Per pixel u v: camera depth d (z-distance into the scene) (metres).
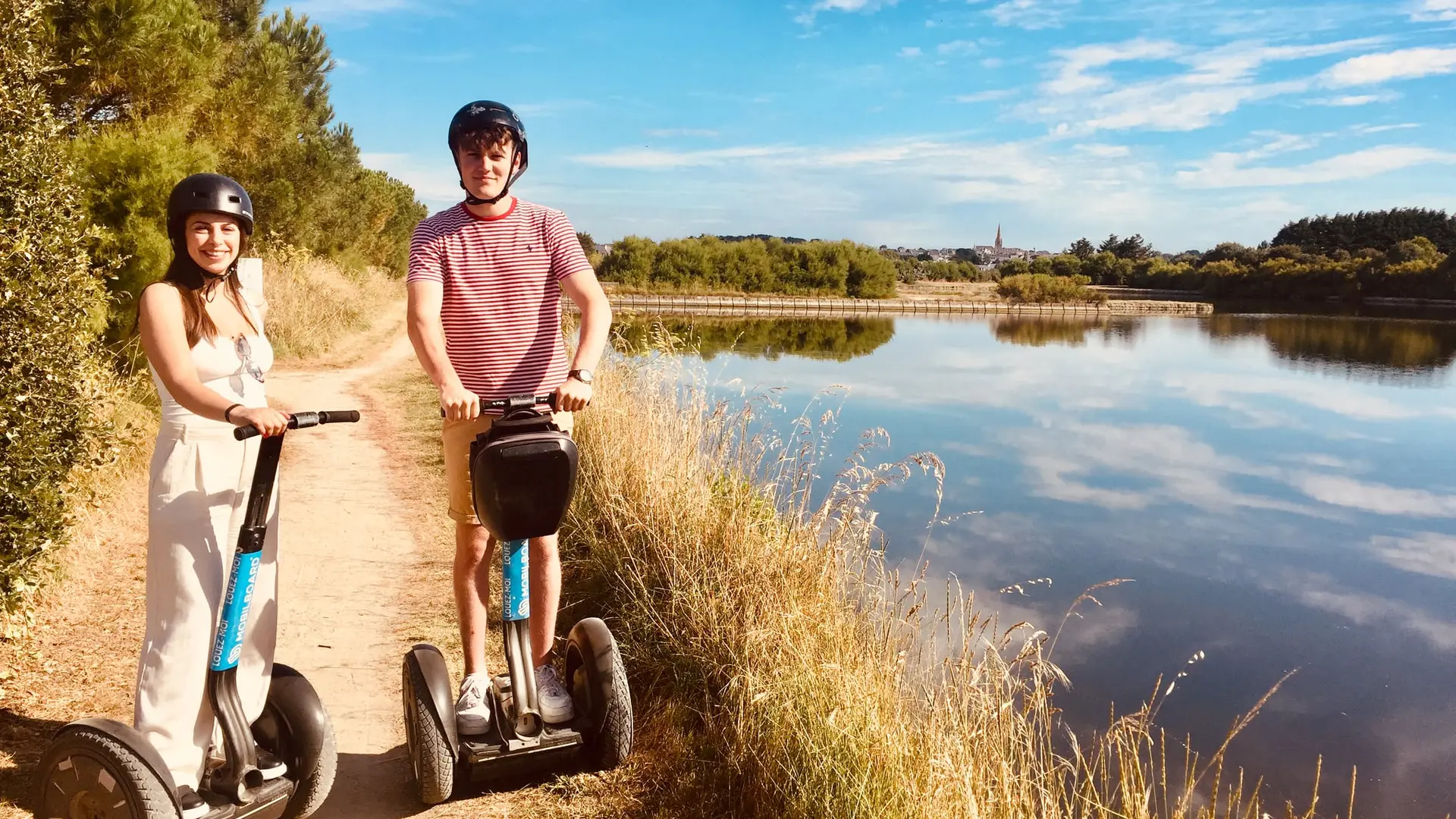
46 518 3.82
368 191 28.69
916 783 2.84
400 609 4.75
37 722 3.27
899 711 3.18
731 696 3.47
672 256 62.81
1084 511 10.45
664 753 3.27
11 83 4.27
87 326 5.06
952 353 30.50
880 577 4.27
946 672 3.40
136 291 7.84
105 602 4.44
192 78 9.93
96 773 2.26
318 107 24.50
